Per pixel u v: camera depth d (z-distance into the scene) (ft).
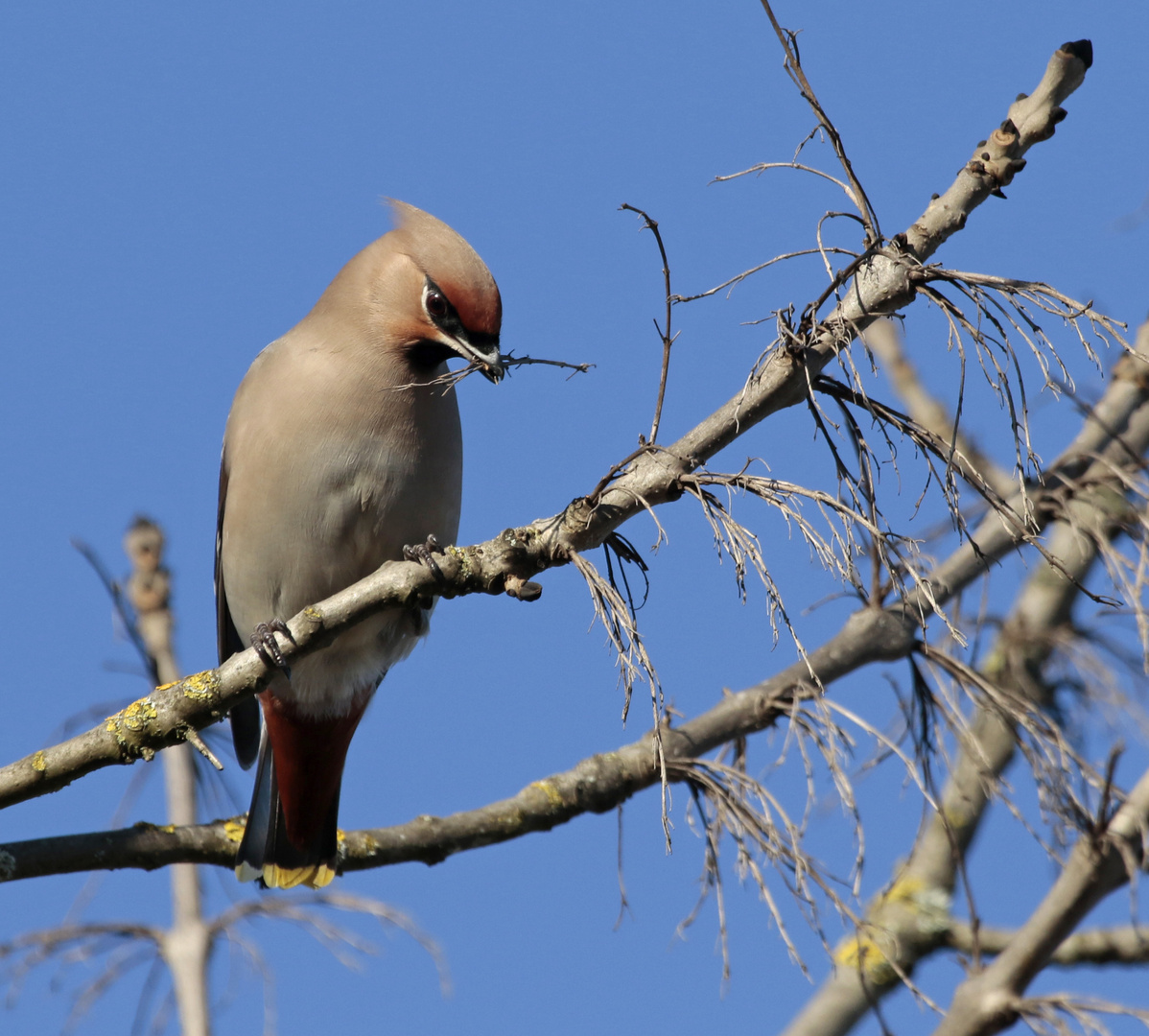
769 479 24.21
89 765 26.17
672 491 24.90
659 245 24.72
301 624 26.71
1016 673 34.86
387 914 31.94
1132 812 28.91
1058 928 28.43
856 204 24.38
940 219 24.44
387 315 31.81
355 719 33.73
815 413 24.35
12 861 27.48
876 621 30.91
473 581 26.32
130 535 33.60
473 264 31.68
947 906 34.71
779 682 30.68
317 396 31.86
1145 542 30.68
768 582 23.47
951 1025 28.48
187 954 31.24
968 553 32.42
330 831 33.40
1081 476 32.60
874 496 24.54
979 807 35.19
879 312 24.23
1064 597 35.42
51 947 30.89
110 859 28.53
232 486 33.45
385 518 32.30
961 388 23.52
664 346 24.77
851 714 27.91
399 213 33.09
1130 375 33.86
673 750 30.17
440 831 31.14
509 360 27.14
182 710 26.37
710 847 28.45
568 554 25.36
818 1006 33.88
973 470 25.27
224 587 35.27
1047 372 22.95
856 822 26.78
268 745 35.70
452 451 32.99
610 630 23.66
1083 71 24.38
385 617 32.96
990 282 23.39
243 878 31.07
